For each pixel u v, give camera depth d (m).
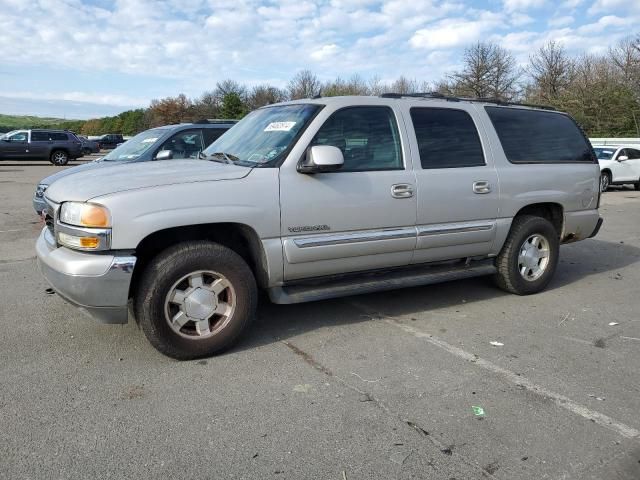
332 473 2.56
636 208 13.62
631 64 38.81
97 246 3.39
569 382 3.52
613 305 5.22
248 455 2.69
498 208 4.97
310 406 3.17
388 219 4.32
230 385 3.42
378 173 4.27
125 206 3.40
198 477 2.52
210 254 3.69
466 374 3.62
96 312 3.49
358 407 3.17
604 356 3.96
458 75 46.47
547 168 5.33
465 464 2.64
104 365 3.68
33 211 10.84
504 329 4.50
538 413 3.12
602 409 3.18
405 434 2.89
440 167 4.62
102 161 8.05
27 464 2.59
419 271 4.75
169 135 7.82
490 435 2.89
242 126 4.83
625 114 37.31
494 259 5.29
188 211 3.54
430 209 4.52
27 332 4.25
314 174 3.99
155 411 3.09
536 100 43.38
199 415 3.06
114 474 2.53
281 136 4.13
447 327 4.52
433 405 3.20
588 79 40.62
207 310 3.76
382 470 2.59
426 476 2.55
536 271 5.50
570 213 5.60
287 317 4.71
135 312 3.69
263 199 3.79
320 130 4.09
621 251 8.02
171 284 3.59
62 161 26.95
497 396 3.32
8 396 3.24
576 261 7.30
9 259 6.74
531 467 2.62
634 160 19.09
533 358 3.90
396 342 4.17
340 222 4.11
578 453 2.74
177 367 3.67
